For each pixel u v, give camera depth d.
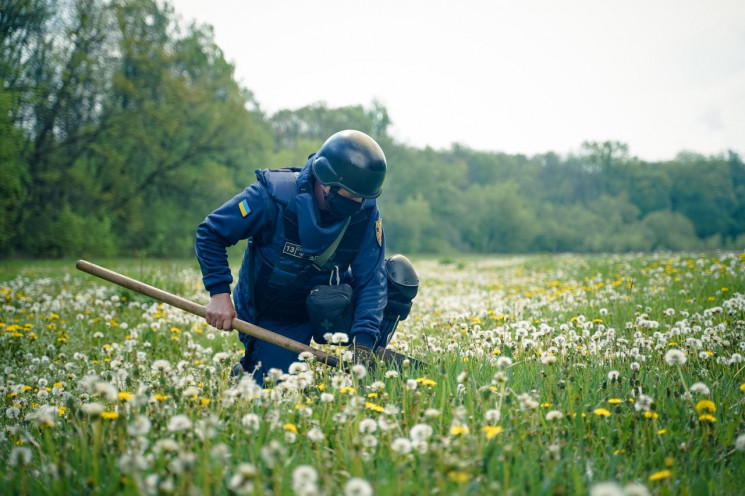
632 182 125.75
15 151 28.16
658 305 6.34
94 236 34.72
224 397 2.80
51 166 34.41
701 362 3.62
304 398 2.93
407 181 107.00
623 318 5.60
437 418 2.58
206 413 2.50
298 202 3.63
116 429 2.30
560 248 118.31
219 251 3.73
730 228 119.31
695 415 2.55
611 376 2.92
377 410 2.62
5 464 2.44
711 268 10.34
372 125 105.81
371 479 2.10
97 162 38.69
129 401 2.59
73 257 33.62
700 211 120.62
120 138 37.91
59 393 3.38
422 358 3.92
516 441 2.31
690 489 2.08
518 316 5.84
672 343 4.00
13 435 2.87
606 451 2.39
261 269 3.83
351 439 2.35
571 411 2.66
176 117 39.75
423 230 105.56
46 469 2.21
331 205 3.61
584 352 3.72
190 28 45.22
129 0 35.09
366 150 3.51
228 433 2.51
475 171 135.38
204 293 11.29
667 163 127.06
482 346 3.99
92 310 7.95
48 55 32.22
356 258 3.92
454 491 1.86
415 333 5.90
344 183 3.48
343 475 2.13
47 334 6.50
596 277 12.16
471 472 1.98
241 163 49.72
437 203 110.62
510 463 2.11
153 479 1.82
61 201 35.31
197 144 43.72
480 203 114.56
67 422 2.91
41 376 4.69
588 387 3.07
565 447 2.30
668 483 2.01
